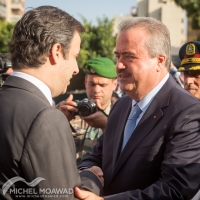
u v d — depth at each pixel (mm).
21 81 1676
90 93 3447
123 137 2279
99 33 22266
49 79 1730
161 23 2203
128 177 2078
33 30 1686
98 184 2131
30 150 1507
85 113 2896
